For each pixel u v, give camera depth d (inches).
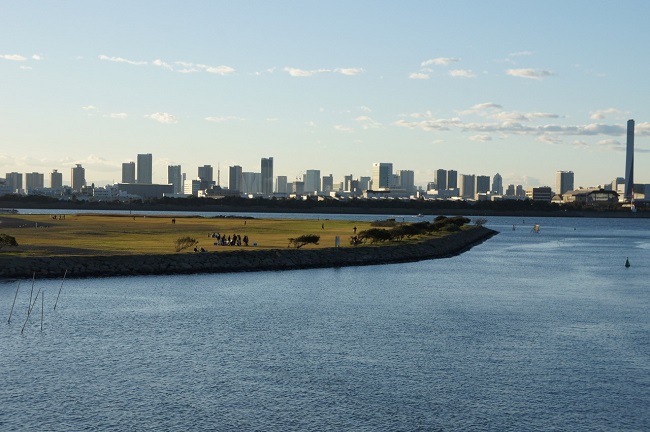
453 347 1844.2
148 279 3189.0
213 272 3516.2
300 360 1691.7
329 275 3511.3
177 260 3545.8
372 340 1920.5
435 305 2549.2
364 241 5187.0
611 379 1550.2
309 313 2341.3
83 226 6628.9
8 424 1242.0
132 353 1742.1
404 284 3171.8
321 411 1328.7
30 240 4552.2
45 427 1230.3
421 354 1763.0
